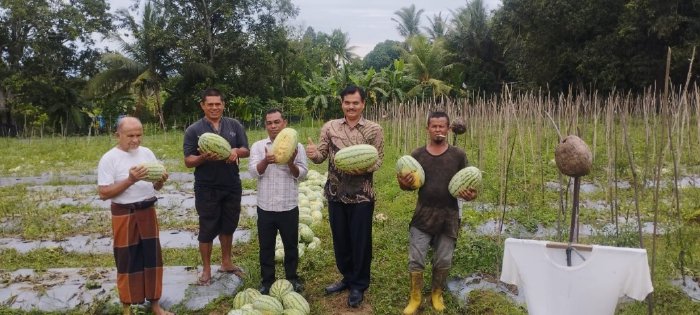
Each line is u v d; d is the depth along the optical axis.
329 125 6.12
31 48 38.69
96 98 40.78
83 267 7.45
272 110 6.15
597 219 8.92
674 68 25.19
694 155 13.08
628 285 3.90
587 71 28.50
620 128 15.61
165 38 38.47
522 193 10.73
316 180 12.87
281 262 7.41
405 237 8.23
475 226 8.71
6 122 38.66
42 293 6.29
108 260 7.96
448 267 5.82
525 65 35.16
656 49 26.58
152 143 24.55
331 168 6.05
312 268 7.28
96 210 11.17
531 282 4.13
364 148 5.70
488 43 47.59
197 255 7.96
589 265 3.96
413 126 18.31
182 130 37.91
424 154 5.71
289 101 40.75
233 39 40.69
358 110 5.91
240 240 8.77
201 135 6.19
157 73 40.09
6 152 21.39
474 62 47.97
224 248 6.82
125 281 5.57
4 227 9.74
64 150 21.97
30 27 38.78
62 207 11.39
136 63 39.06
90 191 13.38
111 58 38.25
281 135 5.87
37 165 18.36
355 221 5.95
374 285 6.58
